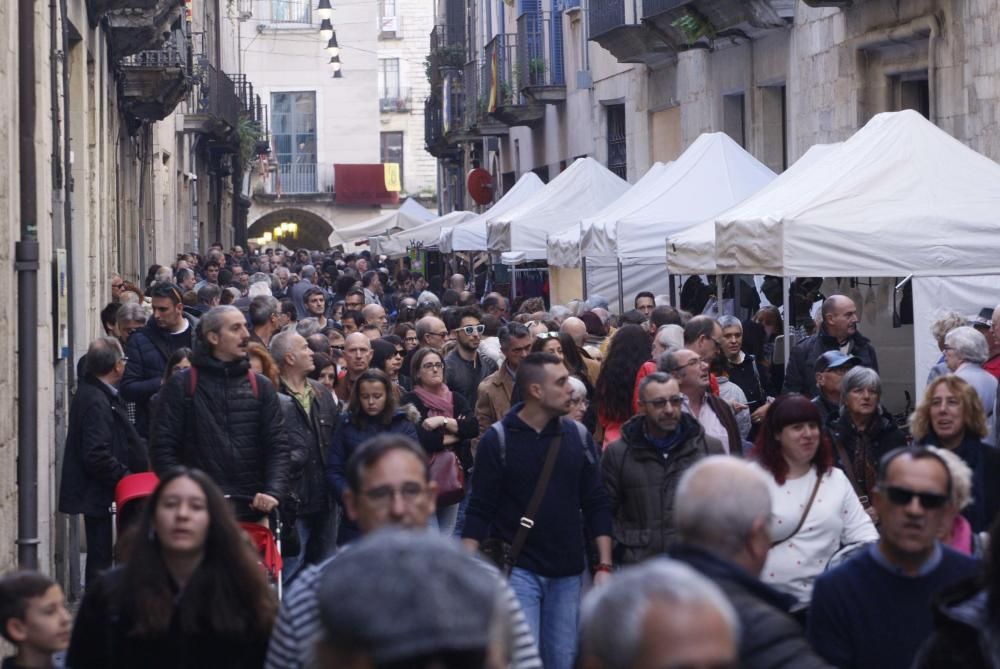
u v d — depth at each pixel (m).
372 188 171.75
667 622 6.90
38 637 12.97
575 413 24.09
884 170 28.56
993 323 23.66
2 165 23.23
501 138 100.31
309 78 173.25
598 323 34.94
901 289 32.00
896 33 42.28
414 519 11.33
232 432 20.73
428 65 125.06
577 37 78.19
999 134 36.88
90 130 44.47
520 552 18.66
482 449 18.92
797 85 50.00
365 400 23.14
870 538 17.17
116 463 24.25
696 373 21.77
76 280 40.47
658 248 40.69
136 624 12.45
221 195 114.62
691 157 42.50
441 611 6.35
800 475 17.16
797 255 27.80
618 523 19.45
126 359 27.30
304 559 24.70
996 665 10.49
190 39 64.25
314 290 45.09
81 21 40.47
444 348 34.72
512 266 59.34
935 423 18.30
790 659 10.07
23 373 22.30
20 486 22.23
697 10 54.06
